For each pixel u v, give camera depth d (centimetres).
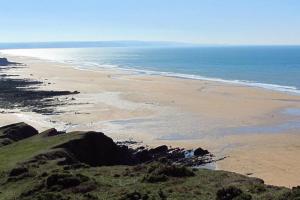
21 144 4703
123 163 4919
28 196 2559
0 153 4359
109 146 4819
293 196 2106
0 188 2889
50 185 2639
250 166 5028
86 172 3066
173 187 2522
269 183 4428
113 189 2539
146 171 2994
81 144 4512
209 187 2508
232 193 2255
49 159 3775
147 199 2306
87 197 2386
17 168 3198
